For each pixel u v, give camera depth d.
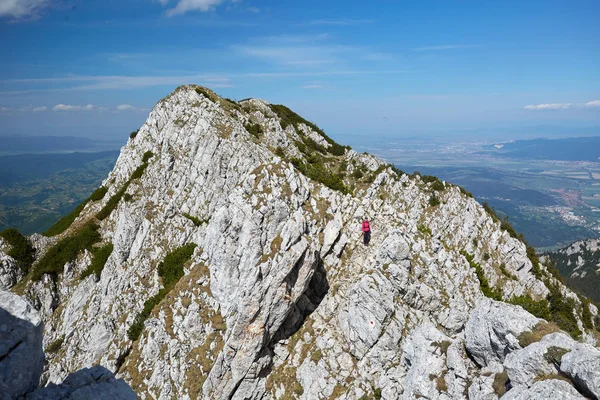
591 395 19.20
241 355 37.50
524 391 21.55
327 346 38.69
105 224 72.69
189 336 43.00
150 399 41.16
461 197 72.94
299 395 36.78
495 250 67.69
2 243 68.25
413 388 29.27
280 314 38.41
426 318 38.28
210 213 62.66
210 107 75.81
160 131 83.88
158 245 60.38
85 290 62.88
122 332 51.31
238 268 42.16
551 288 63.84
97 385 16.84
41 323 15.92
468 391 26.47
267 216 42.22
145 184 71.12
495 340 27.08
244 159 62.94
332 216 46.22
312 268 39.84
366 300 37.31
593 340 54.62
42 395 15.21
